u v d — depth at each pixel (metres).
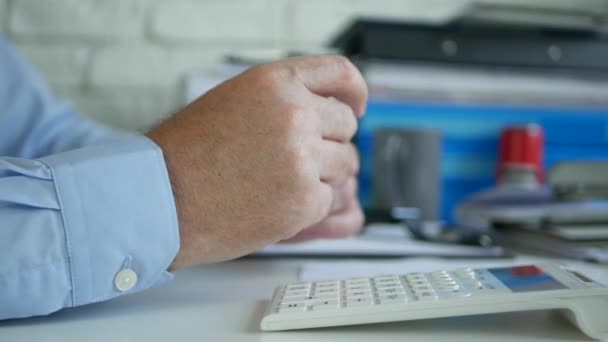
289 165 0.34
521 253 0.56
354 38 0.76
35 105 0.66
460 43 0.75
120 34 0.90
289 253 0.52
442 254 0.52
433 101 0.80
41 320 0.31
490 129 0.82
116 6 0.89
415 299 0.29
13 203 0.31
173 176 0.34
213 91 0.37
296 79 0.38
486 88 0.78
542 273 0.33
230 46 0.92
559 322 0.30
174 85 0.91
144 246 0.33
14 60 0.68
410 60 0.74
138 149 0.34
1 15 0.86
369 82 0.74
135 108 0.91
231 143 0.34
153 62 0.91
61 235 0.31
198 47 0.92
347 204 0.51
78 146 0.63
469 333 0.29
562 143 0.84
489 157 0.83
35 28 0.88
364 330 0.29
